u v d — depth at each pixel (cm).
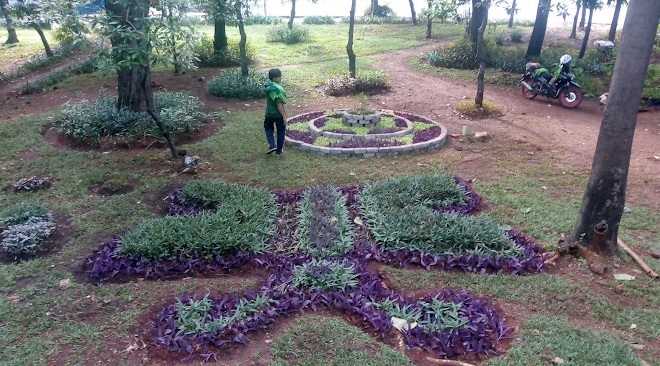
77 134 838
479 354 357
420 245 500
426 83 1377
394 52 1861
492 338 375
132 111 919
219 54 1592
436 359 353
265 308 400
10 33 2027
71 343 373
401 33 2356
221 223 523
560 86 1134
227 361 352
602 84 1300
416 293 437
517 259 483
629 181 700
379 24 2745
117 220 581
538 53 1549
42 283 456
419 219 532
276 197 626
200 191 618
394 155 796
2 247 517
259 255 491
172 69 1503
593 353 354
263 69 1549
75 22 643
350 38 1267
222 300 414
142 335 381
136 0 625
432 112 1094
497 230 517
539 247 512
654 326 390
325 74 1441
